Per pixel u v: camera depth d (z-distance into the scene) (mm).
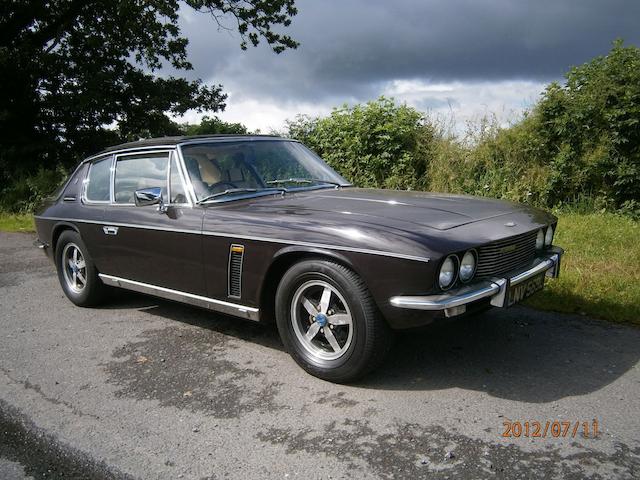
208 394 3402
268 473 2576
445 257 3053
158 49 18484
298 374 3648
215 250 3910
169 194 4344
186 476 2574
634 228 7676
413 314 3094
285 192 4441
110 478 2584
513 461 2607
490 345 4031
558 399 3209
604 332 4273
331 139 12008
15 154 16859
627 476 2477
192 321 4793
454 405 3158
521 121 10406
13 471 2674
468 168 10516
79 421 3117
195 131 17844
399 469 2572
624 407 3104
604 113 9172
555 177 9320
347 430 2928
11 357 4090
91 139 18812
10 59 16531
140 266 4562
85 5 17891
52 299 5641
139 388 3514
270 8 18344
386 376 3553
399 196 4188
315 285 3461
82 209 5125
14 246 8867
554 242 6930
